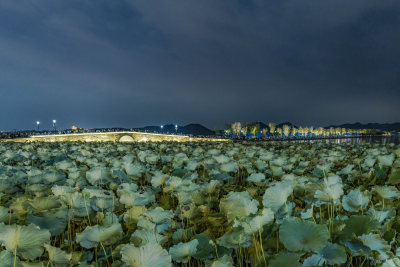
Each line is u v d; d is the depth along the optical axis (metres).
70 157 6.54
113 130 82.94
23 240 1.30
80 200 2.15
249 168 4.20
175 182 2.89
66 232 2.07
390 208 2.08
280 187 1.77
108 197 2.33
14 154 6.17
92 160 5.30
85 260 1.62
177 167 4.42
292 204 1.94
